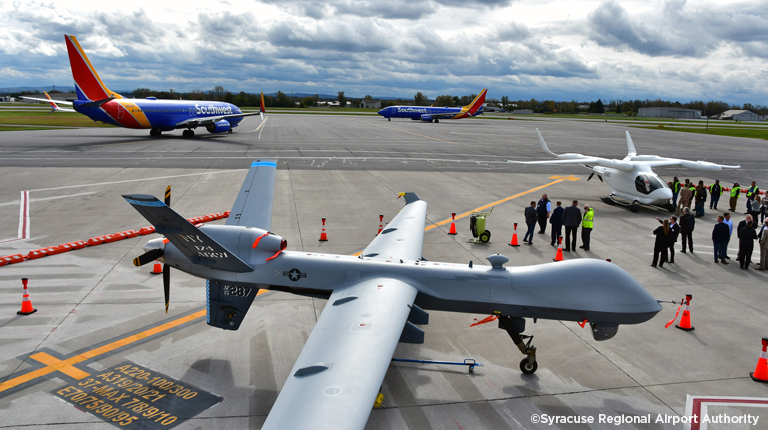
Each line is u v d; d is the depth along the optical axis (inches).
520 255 706.2
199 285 561.6
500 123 4945.9
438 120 4771.2
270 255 410.9
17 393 351.6
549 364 411.2
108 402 343.6
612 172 1071.0
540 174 1509.6
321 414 228.2
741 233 654.5
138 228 786.8
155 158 1585.9
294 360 407.2
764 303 546.3
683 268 663.8
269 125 3666.3
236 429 317.1
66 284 556.7
